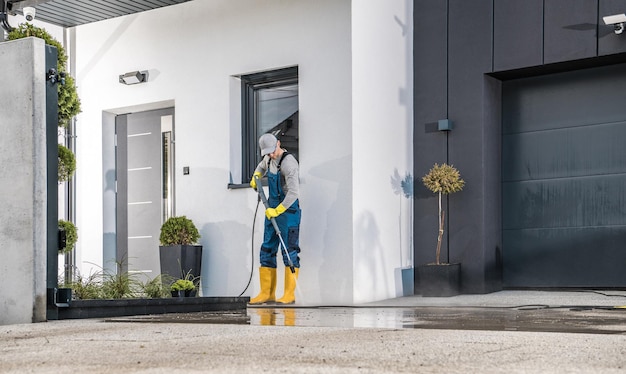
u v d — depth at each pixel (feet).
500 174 29.19
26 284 15.89
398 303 25.29
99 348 9.66
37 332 12.98
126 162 32.60
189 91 30.37
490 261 28.22
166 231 28.60
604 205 27.09
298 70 27.96
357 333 11.62
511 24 27.78
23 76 16.22
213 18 29.96
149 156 32.09
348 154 26.53
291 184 25.93
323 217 26.91
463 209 28.37
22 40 16.31
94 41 32.50
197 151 30.07
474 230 28.14
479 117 28.30
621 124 26.86
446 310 20.48
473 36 28.53
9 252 16.12
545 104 28.48
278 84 29.22
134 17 31.76
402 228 28.78
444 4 29.17
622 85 26.91
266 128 29.48
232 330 12.59
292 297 26.45
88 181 32.42
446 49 29.07
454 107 28.81
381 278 27.45
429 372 6.97
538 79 28.66
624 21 24.86
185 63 30.53
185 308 19.92
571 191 27.76
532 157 28.66
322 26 27.40
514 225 28.94
